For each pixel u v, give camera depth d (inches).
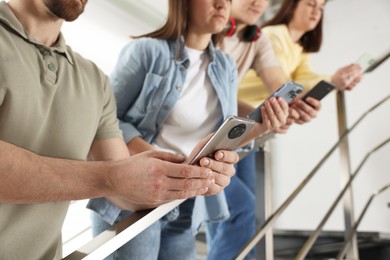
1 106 24.3
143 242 36.4
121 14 80.4
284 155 111.0
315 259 79.0
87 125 29.2
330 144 105.5
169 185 22.2
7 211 24.2
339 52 108.6
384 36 103.7
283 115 39.0
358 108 103.1
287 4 75.7
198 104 43.0
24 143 25.0
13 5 27.9
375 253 75.4
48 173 21.2
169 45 43.6
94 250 20.5
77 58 31.5
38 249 26.1
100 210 35.9
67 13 27.9
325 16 112.3
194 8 43.1
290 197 42.6
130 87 42.7
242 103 59.6
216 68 44.8
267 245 41.1
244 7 58.7
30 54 26.7
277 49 72.4
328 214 47.9
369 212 96.9
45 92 26.7
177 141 42.2
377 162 98.3
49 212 26.7
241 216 59.3
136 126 42.8
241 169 61.1
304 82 74.0
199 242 83.6
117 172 22.2
